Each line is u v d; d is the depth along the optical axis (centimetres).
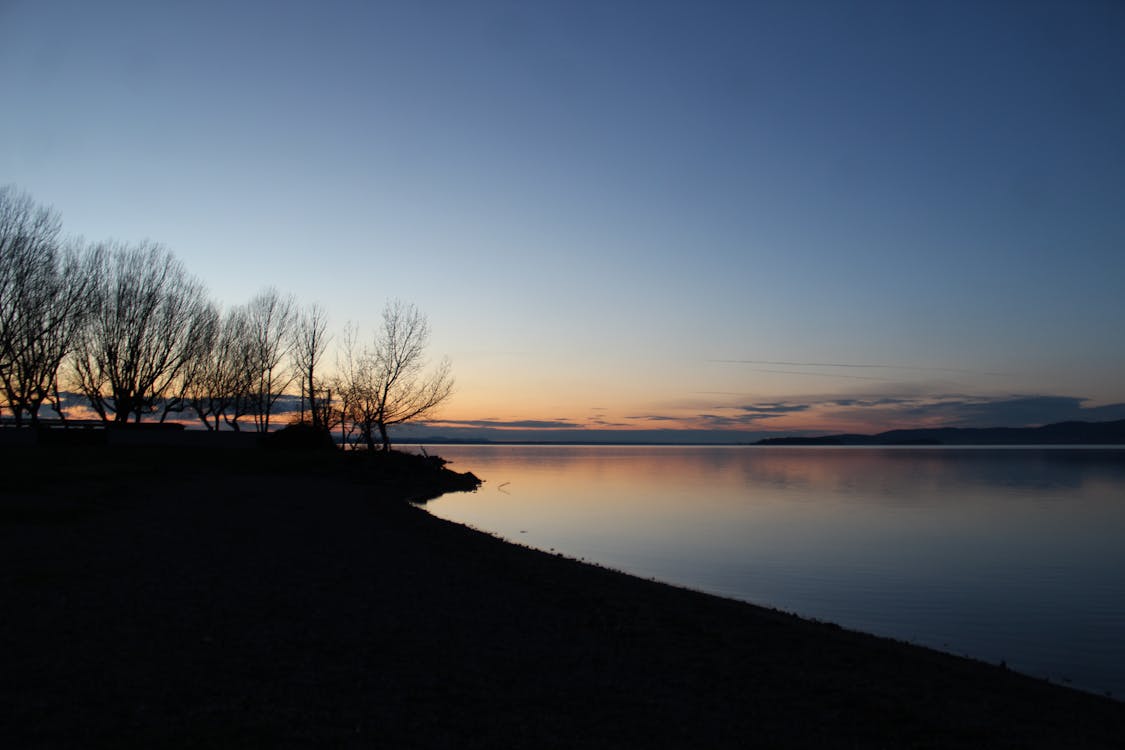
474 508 3994
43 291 4453
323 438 6200
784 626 1287
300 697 757
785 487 6072
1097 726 854
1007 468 10244
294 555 1655
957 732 786
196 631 979
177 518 2138
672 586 1723
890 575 2205
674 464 11750
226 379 6488
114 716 679
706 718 779
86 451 4597
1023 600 1886
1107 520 3750
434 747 654
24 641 891
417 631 1058
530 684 853
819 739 743
